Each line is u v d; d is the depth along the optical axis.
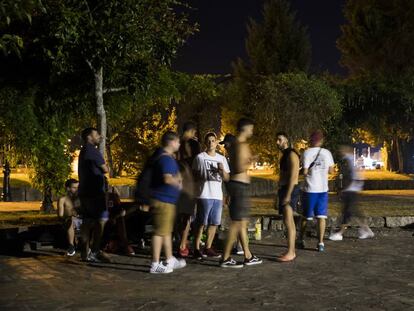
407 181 26.78
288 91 18.05
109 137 26.33
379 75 22.64
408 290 7.56
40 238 11.11
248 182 8.98
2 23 9.01
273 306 6.75
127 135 26.78
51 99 13.43
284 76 18.25
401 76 22.69
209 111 24.81
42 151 13.66
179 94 15.36
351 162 11.83
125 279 8.20
